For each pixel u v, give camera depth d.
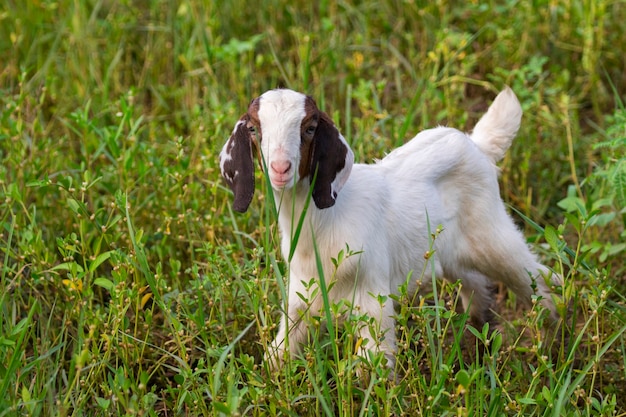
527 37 12.09
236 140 6.84
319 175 6.68
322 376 6.21
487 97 12.09
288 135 6.48
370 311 7.07
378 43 12.78
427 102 11.01
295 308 7.30
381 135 10.08
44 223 9.12
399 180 7.54
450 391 6.64
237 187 6.87
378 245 7.12
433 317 7.29
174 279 8.34
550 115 10.32
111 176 9.36
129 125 9.52
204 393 7.16
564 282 7.05
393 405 6.58
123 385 6.13
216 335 7.44
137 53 12.84
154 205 9.10
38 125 9.88
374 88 11.35
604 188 9.48
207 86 11.52
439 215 7.66
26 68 12.01
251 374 6.44
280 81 12.20
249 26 13.04
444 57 11.67
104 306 8.36
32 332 7.25
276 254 8.06
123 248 8.54
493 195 7.94
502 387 6.33
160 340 7.90
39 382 6.62
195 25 12.40
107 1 13.77
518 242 7.98
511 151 10.35
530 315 6.79
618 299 8.51
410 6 12.79
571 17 12.34
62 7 13.30
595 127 10.87
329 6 13.04
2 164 9.50
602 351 6.45
